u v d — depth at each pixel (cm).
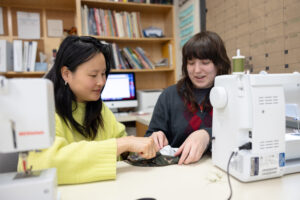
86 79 78
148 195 55
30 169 51
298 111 80
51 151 63
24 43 214
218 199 53
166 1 256
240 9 170
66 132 86
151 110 241
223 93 70
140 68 252
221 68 114
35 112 47
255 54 157
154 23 280
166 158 78
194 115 121
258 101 64
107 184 63
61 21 247
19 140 47
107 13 236
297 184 61
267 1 144
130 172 71
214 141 76
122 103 240
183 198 53
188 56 113
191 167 75
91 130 95
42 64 222
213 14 205
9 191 45
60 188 61
